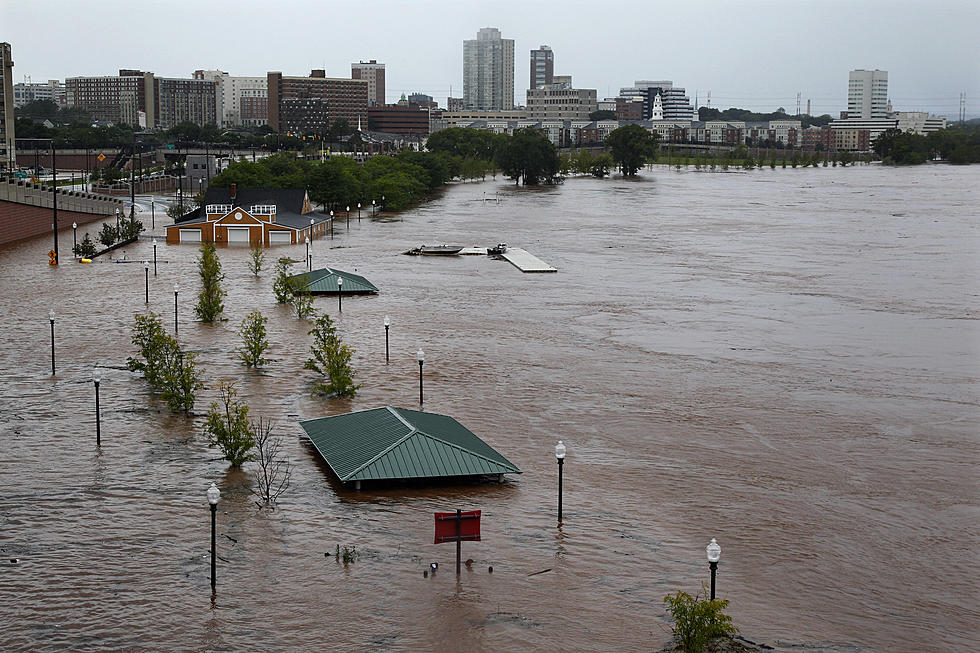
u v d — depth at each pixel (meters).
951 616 37.97
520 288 116.44
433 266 134.88
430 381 71.19
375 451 49.56
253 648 34.44
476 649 34.44
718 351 83.75
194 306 99.06
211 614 36.59
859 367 78.94
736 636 35.78
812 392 70.94
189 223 158.25
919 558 43.06
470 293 111.94
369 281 118.56
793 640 35.66
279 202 175.75
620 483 51.09
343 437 52.72
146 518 44.97
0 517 44.88
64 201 175.25
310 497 47.62
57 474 50.28
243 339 82.81
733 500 49.16
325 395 66.19
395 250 153.12
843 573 41.31
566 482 50.94
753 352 83.75
